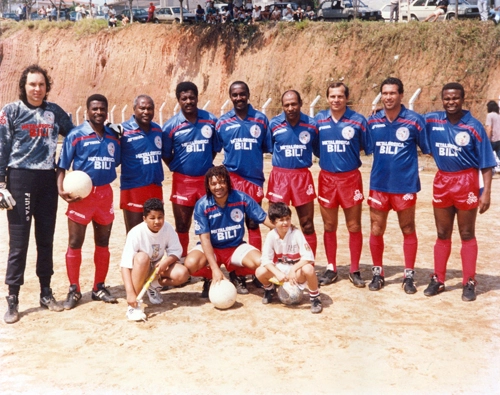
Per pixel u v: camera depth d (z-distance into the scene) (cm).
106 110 634
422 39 2461
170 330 568
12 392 445
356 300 655
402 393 433
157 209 612
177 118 712
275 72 2919
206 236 653
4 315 607
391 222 1091
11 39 4003
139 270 608
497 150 1634
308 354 505
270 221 645
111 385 454
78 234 638
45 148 612
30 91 593
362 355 502
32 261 844
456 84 629
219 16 3328
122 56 3572
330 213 717
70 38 3847
